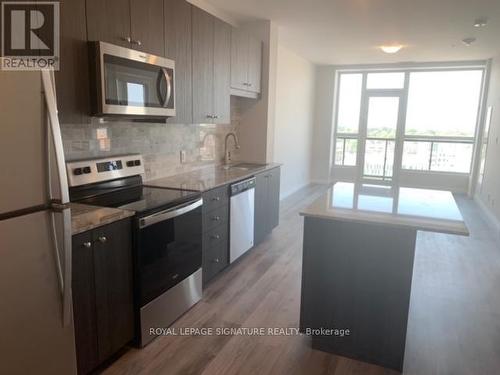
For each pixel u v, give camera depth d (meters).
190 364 2.07
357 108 7.78
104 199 2.35
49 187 1.44
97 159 2.44
